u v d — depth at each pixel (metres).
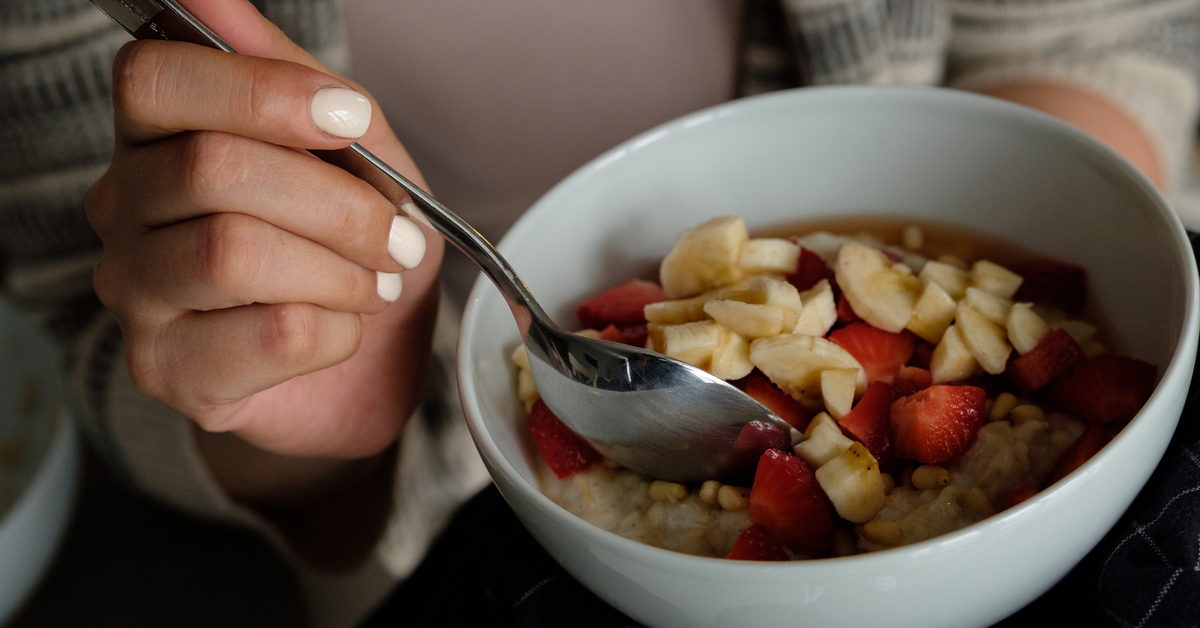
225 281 0.35
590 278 0.43
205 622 0.54
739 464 0.37
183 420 0.49
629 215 0.43
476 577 0.41
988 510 0.35
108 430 0.50
